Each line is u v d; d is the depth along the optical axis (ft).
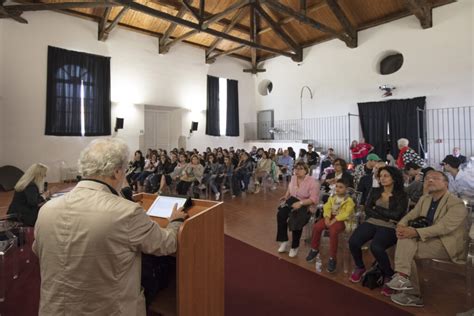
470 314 6.28
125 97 28.66
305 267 9.09
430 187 7.54
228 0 26.61
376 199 8.46
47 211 3.45
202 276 4.77
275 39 33.17
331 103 30.53
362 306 6.98
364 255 9.88
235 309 6.95
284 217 10.15
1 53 22.40
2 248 7.57
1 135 22.59
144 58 29.73
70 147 25.66
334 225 8.86
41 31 24.11
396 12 25.30
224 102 36.32
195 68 33.40
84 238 3.23
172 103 31.73
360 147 23.15
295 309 6.91
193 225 4.51
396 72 25.79
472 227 6.83
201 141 34.17
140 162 23.56
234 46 34.40
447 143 23.04
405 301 6.95
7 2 22.02
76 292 3.29
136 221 3.47
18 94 23.20
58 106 24.84
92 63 26.55
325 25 27.25
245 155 23.22
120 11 24.43
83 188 3.51
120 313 3.44
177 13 25.61
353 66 28.63
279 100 35.73
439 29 23.25
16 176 22.38
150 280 5.06
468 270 6.91
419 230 7.09
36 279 8.40
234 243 11.14
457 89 22.52
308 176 10.41
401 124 25.34
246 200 18.69
